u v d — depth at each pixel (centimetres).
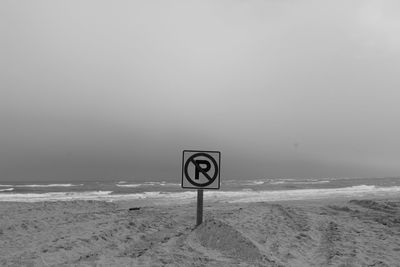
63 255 653
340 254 736
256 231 907
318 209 1552
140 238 858
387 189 5603
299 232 952
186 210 1529
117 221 1055
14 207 1430
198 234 823
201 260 629
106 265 593
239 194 4253
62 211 1354
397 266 661
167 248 721
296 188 6069
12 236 812
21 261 599
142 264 601
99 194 4703
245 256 661
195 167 903
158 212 1369
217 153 905
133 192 5153
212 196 3859
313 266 645
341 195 3909
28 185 8388
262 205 1579
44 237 807
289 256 699
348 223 1160
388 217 1282
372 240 898
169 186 7544
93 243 765
